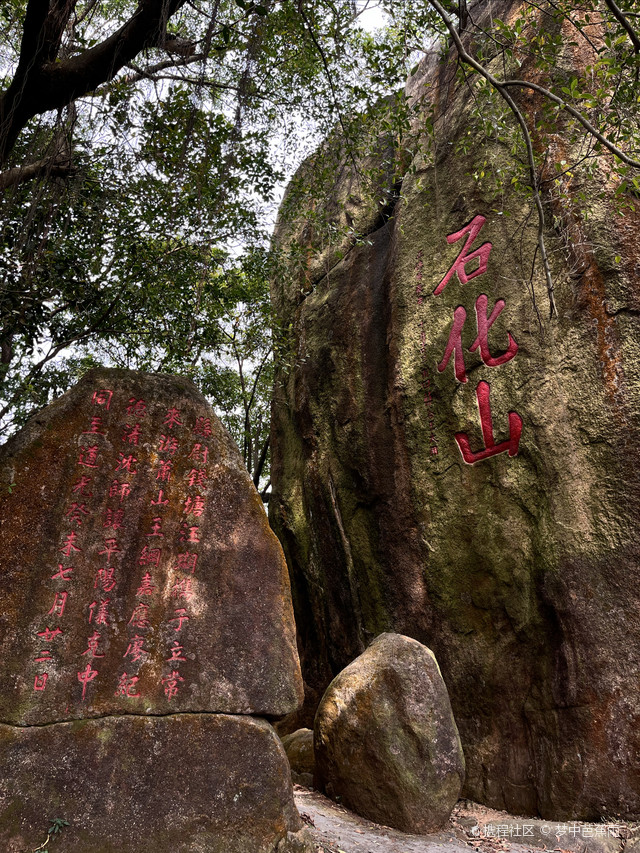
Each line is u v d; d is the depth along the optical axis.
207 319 7.54
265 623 4.17
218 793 3.77
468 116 7.50
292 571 8.80
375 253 8.55
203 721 3.87
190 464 4.30
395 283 7.76
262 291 8.52
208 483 4.30
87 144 5.75
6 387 4.63
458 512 6.59
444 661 6.39
